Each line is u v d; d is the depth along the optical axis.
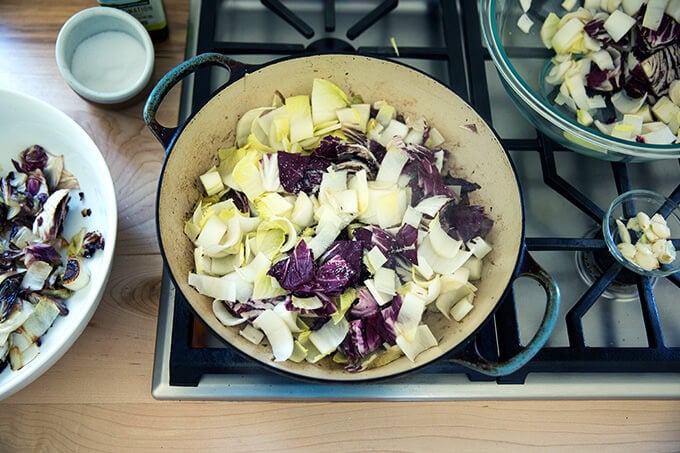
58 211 0.79
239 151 0.83
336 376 0.68
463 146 0.83
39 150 0.83
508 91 0.87
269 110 0.83
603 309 0.87
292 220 0.79
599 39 0.86
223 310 0.75
